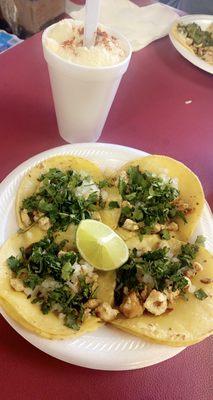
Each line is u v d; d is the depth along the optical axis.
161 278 0.25
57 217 0.26
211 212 0.29
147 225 0.27
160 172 0.30
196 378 0.22
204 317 0.22
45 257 0.24
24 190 0.27
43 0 0.51
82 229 0.25
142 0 0.53
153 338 0.20
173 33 0.45
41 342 0.20
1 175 0.30
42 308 0.22
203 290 0.24
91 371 0.21
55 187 0.27
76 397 0.20
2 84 0.37
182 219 0.28
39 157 0.29
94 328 0.21
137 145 0.35
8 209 0.25
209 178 0.34
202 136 0.37
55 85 0.29
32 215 0.26
